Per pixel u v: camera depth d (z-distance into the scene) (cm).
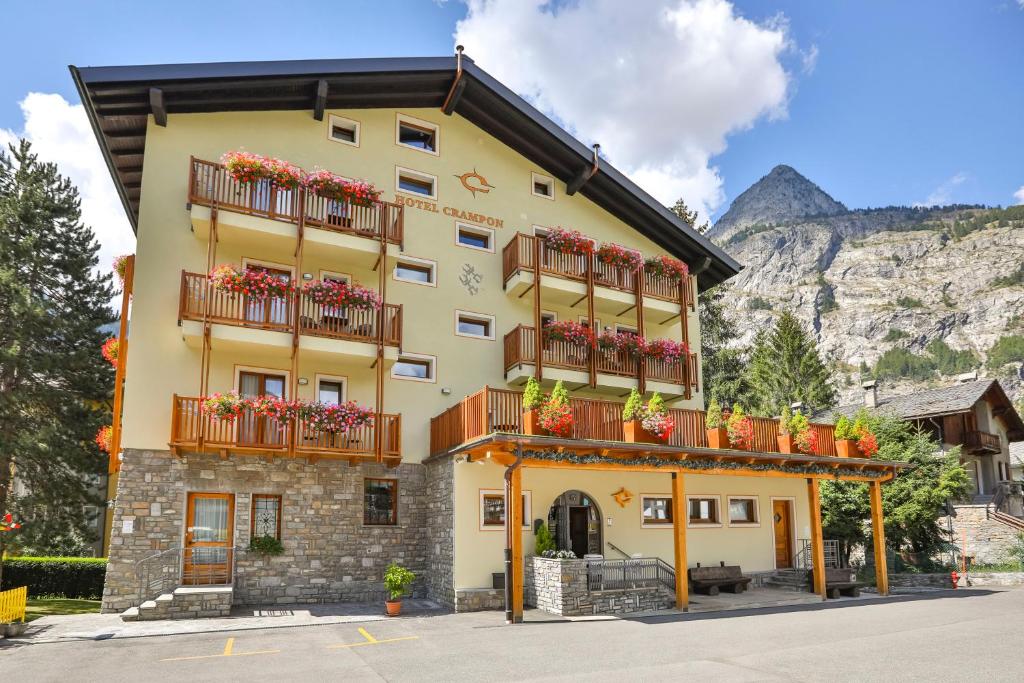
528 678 888
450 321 1914
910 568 2412
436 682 869
